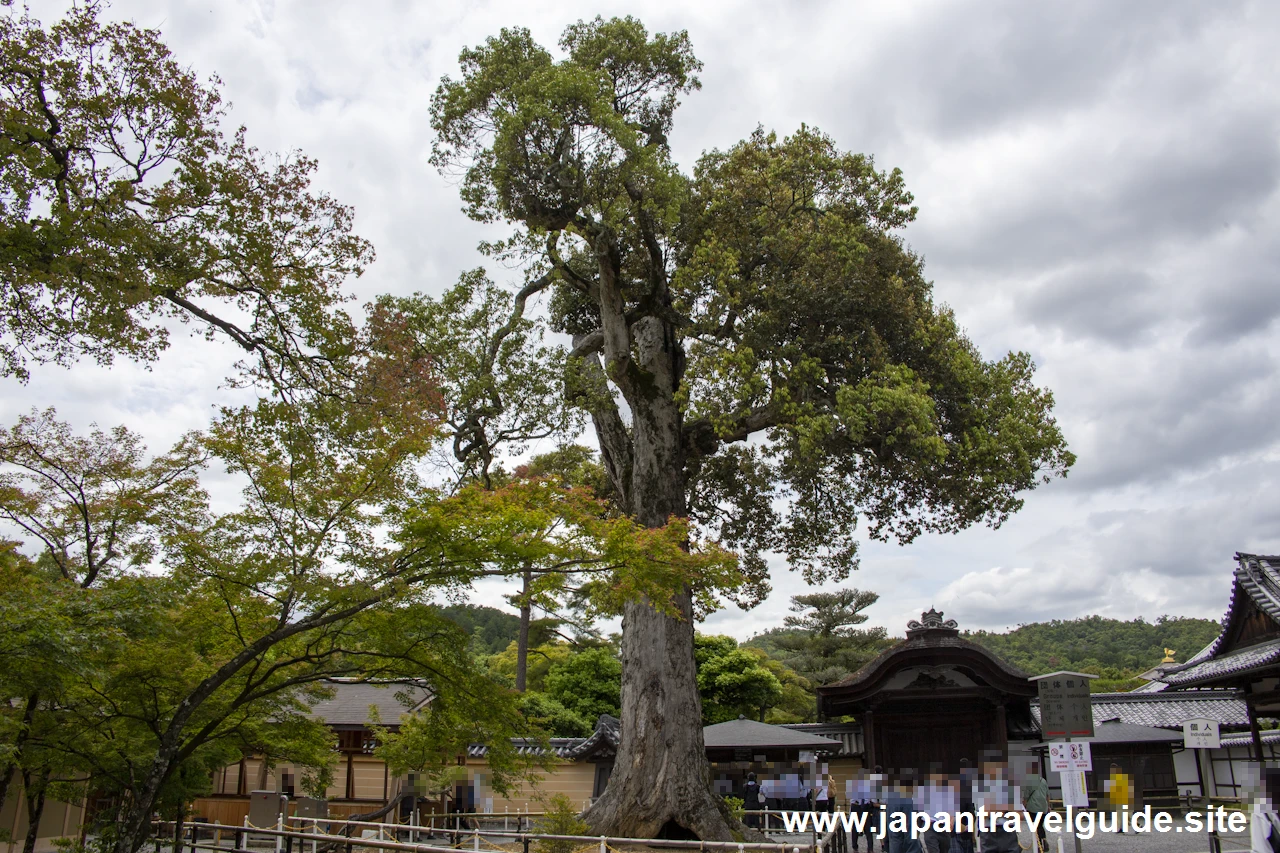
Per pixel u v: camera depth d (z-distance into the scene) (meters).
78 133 10.03
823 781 21.05
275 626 10.70
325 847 15.62
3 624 8.27
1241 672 18.84
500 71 19.52
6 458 12.05
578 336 25.58
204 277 11.27
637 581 10.45
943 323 19.25
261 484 10.53
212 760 12.84
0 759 9.50
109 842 10.89
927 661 23.62
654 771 16.22
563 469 24.95
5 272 9.28
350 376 12.17
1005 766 12.30
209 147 10.92
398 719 22.80
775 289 18.62
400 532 10.04
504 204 19.44
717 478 24.94
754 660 41.66
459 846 15.12
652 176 18.03
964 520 20.17
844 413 16.80
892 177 20.09
